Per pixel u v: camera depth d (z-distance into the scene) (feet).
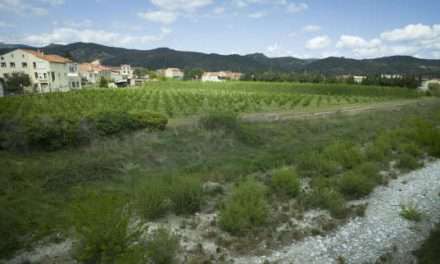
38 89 183.62
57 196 27.78
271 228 22.79
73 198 26.96
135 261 15.66
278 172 31.65
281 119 70.28
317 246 20.49
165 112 87.15
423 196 28.78
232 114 57.72
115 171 34.96
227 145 49.19
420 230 22.52
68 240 20.79
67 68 205.67
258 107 109.29
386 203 27.45
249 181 29.22
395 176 34.27
